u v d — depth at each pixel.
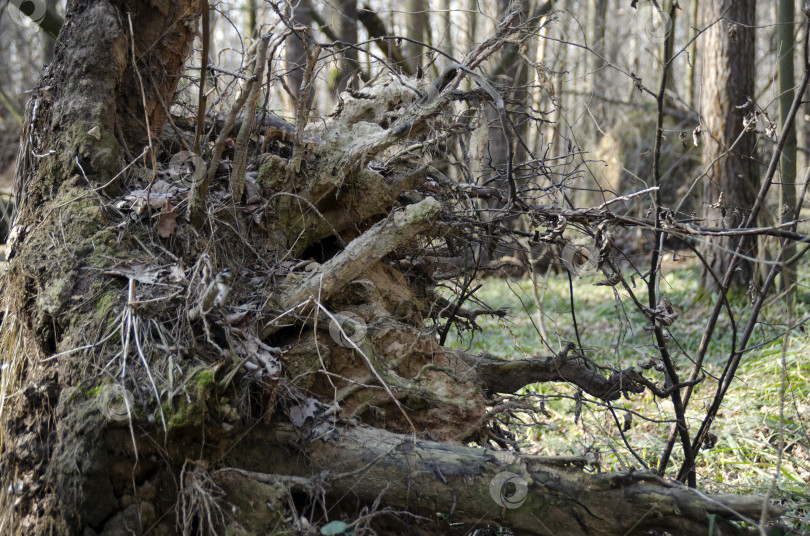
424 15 7.05
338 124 2.72
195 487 1.83
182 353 1.88
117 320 1.95
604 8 11.62
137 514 1.81
